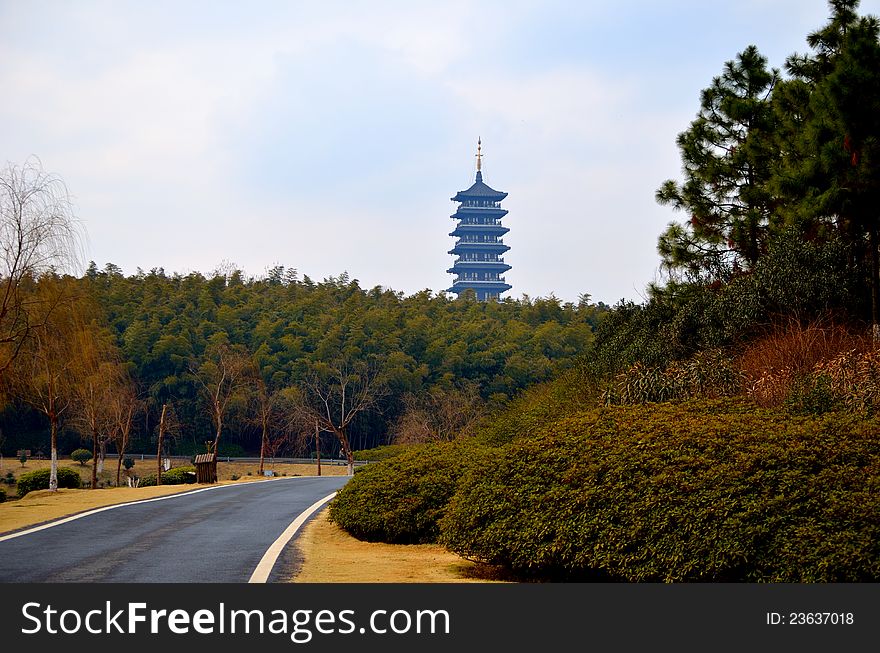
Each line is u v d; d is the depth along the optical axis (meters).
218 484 27.20
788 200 19.44
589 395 19.12
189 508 16.38
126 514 15.02
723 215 23.48
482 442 19.52
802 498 6.27
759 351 16.64
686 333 20.89
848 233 19.12
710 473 6.78
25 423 73.06
